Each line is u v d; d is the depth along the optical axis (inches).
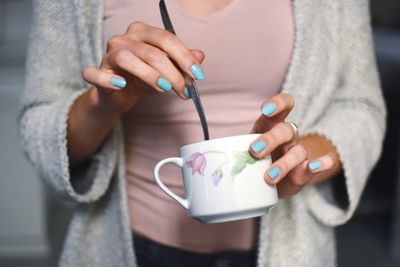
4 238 83.7
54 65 26.9
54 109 25.9
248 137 20.3
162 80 20.2
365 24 26.6
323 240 27.6
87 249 28.0
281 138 20.4
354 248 83.1
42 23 26.8
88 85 27.0
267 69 25.7
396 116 91.9
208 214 20.4
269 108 21.0
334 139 25.0
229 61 25.2
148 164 27.1
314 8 25.7
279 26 25.4
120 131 26.5
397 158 93.0
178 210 26.7
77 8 25.7
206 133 21.3
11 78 79.3
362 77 26.7
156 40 20.8
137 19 25.5
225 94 25.9
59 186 25.4
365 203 94.4
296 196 26.2
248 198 20.2
